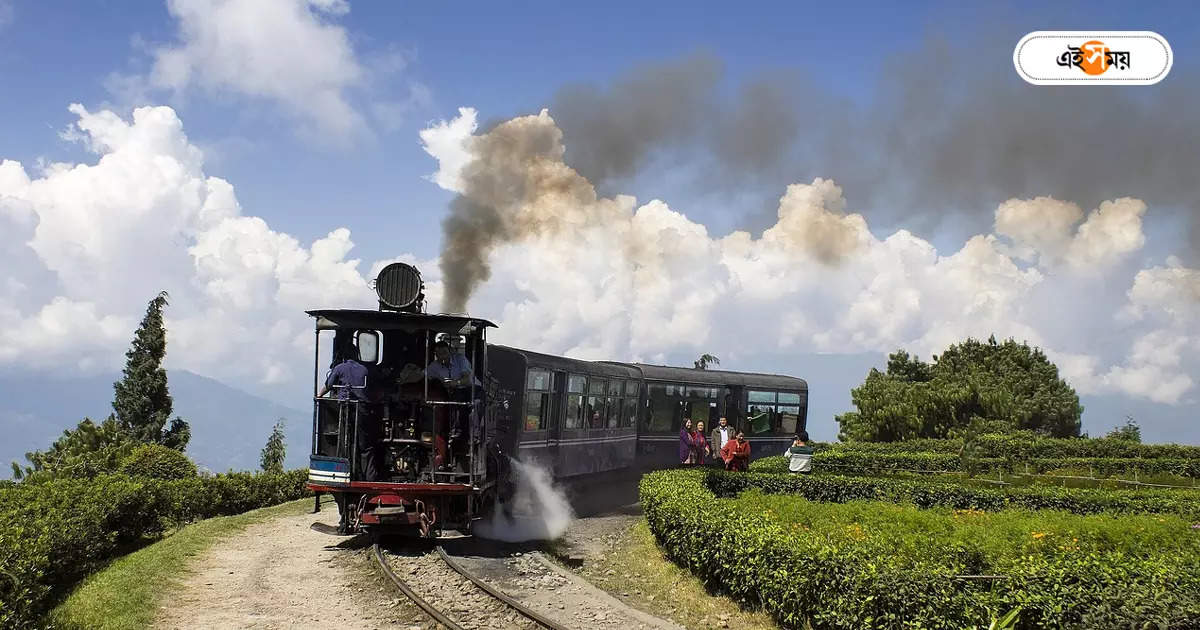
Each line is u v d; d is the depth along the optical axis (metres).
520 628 10.51
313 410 15.48
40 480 17.95
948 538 12.80
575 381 23.27
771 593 10.58
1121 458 32.84
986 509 19.86
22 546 9.73
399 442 15.45
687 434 26.69
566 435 22.73
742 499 17.09
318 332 15.67
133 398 42.47
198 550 14.43
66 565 11.91
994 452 34.25
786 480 21.55
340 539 16.17
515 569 14.20
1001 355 54.69
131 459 22.25
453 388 15.80
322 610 11.03
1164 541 13.12
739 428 32.25
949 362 56.06
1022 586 8.23
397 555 14.63
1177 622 7.38
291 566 13.66
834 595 9.34
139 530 15.88
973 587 8.40
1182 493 20.39
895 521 14.91
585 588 12.95
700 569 12.96
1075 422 49.53
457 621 10.65
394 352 16.05
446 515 15.53
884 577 8.72
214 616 10.48
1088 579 8.27
